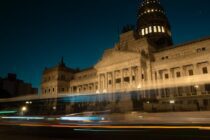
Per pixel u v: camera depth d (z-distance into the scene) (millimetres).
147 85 77062
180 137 16109
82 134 20609
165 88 74250
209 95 61938
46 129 26016
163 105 60688
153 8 119812
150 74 79250
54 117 31547
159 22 116312
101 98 86312
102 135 19297
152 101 69562
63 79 120750
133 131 19766
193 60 70688
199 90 66938
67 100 108625
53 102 113125
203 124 18562
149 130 19281
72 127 25047
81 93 108250
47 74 126250
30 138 20141
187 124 18922
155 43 105000
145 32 116750
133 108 61531
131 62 79875
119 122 22797
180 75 73750
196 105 58844
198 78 68250
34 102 116312
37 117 34406
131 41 96938
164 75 78000
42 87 125438
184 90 70250
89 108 76750
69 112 75875
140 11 124125
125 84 80938
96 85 104750
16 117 39000
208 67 67500
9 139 20141
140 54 77938
